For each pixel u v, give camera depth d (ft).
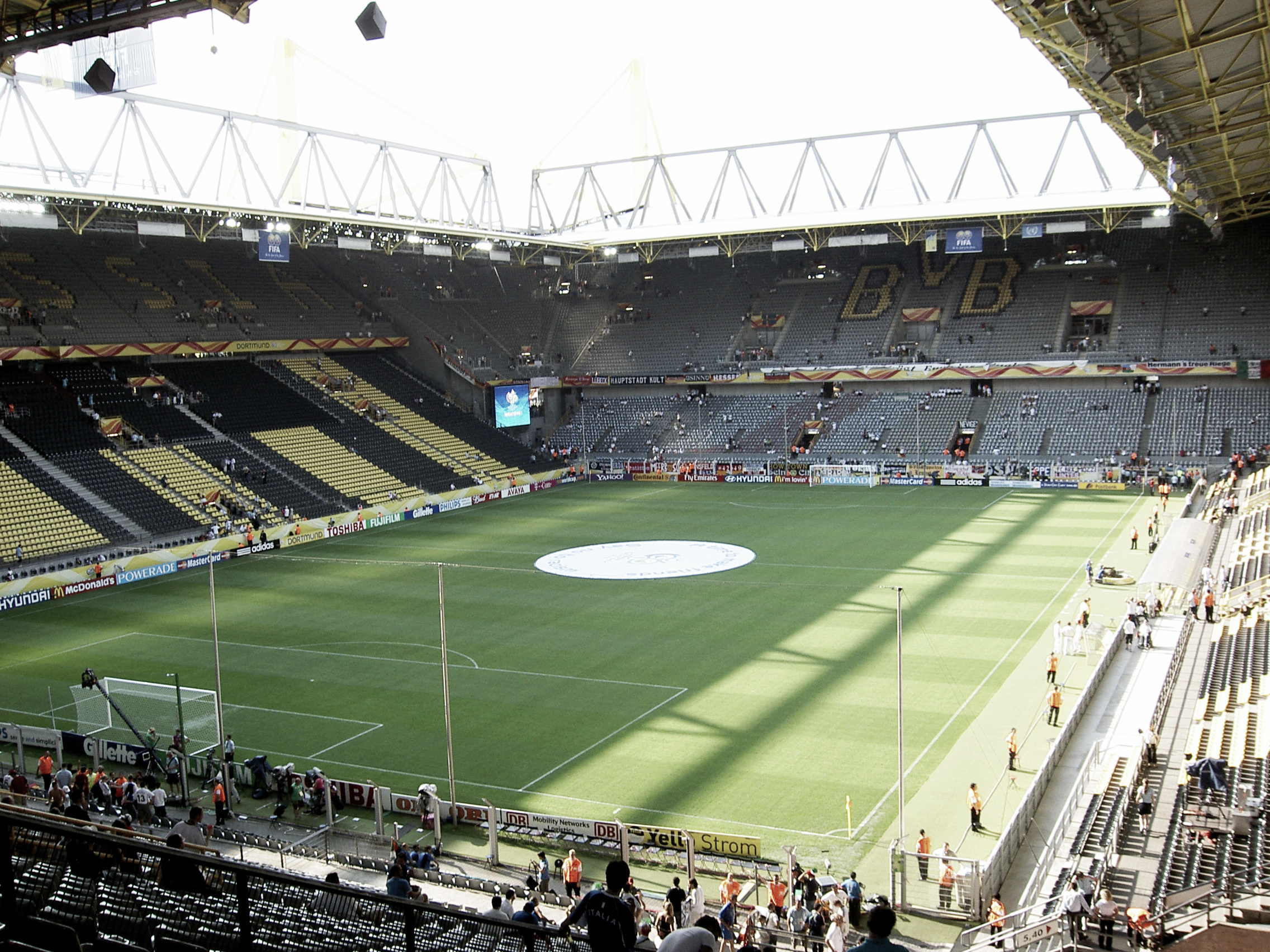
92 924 27.43
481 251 310.24
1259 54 108.06
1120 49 106.22
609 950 24.86
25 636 165.78
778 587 180.96
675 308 371.56
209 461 248.52
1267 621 128.98
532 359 364.38
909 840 90.99
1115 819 82.84
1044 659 137.69
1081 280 321.73
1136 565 186.19
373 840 94.58
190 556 214.69
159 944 25.95
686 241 317.22
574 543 226.79
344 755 114.11
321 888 24.86
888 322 336.90
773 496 281.33
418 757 113.09
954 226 288.71
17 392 240.94
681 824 95.45
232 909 26.78
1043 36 103.35
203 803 104.94
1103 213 267.80
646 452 331.57
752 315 357.41
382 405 310.45
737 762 108.37
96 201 208.33
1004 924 75.56
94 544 205.16
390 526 255.70
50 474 219.61
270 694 134.41
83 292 266.98
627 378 348.38
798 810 97.30
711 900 82.94
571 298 385.29
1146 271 313.94
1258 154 159.43
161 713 121.60
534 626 161.99
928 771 104.83
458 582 193.98
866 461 301.43
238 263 313.32
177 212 230.07
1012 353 309.63
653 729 118.21
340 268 336.90
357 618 170.09
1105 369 289.74
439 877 83.71
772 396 341.21
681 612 167.32
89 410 245.86
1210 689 114.52
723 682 132.98
